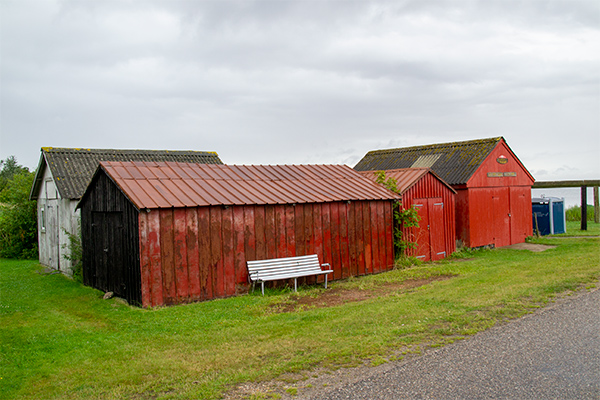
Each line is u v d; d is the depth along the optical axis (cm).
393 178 1689
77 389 616
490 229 2102
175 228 1134
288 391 568
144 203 1093
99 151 2005
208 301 1159
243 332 841
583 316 799
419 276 1419
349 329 809
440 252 1833
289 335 799
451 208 1909
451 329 771
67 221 1706
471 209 2014
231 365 667
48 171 1894
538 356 639
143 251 1084
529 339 705
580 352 645
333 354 681
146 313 1035
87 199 1452
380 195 1583
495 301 926
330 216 1441
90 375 666
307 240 1380
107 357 743
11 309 1117
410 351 682
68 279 1602
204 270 1177
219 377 622
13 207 2289
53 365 715
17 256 2250
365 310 947
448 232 1880
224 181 1386
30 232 2238
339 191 1527
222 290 1206
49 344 822
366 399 539
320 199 1408
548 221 2525
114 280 1252
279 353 705
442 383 573
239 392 573
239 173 1497
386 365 635
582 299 908
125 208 1167
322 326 844
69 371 685
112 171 1246
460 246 2016
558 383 558
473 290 1056
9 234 2256
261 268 1248
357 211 1516
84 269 1488
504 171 2206
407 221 1656
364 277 1473
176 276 1130
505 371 598
